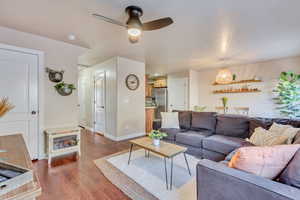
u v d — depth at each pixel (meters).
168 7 1.80
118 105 4.00
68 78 3.05
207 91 5.75
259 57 4.01
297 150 1.06
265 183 0.90
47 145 2.67
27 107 2.60
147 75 6.78
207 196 1.12
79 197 1.69
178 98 6.14
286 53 3.66
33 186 0.73
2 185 0.67
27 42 2.58
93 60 4.38
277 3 1.73
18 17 2.05
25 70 2.58
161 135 2.32
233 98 5.10
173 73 6.36
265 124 2.49
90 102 5.25
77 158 2.77
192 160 2.66
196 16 2.01
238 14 1.96
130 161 2.63
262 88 4.50
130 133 4.28
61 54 2.95
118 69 3.99
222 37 2.72
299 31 2.46
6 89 2.42
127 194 1.75
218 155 2.52
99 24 2.23
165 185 1.92
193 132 3.13
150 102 6.71
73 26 2.29
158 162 2.59
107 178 2.08
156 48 3.32
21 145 1.33
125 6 1.78
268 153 1.03
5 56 2.40
